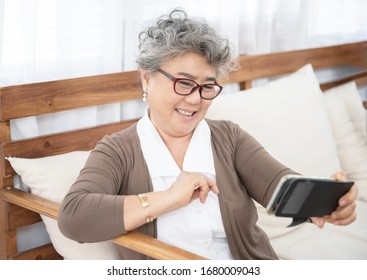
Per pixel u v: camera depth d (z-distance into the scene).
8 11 1.87
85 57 2.07
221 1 2.45
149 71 1.57
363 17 3.16
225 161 1.70
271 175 1.66
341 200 1.47
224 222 1.64
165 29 1.54
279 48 2.83
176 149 1.68
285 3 2.78
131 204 1.47
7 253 1.90
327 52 2.91
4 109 1.79
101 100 2.04
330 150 2.45
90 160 1.59
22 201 1.76
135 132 1.67
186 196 1.50
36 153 1.90
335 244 2.08
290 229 2.15
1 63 1.88
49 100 1.89
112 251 1.76
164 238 1.59
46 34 1.97
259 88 2.42
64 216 1.48
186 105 1.56
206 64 1.55
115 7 2.10
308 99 2.47
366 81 3.10
